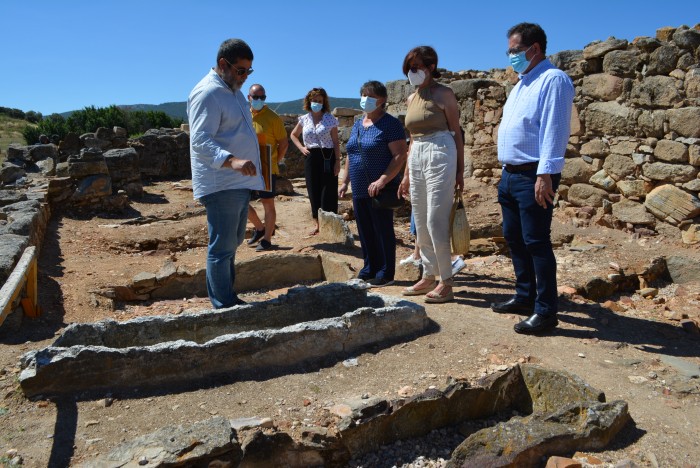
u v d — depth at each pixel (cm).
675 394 350
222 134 407
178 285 567
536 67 420
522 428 293
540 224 421
